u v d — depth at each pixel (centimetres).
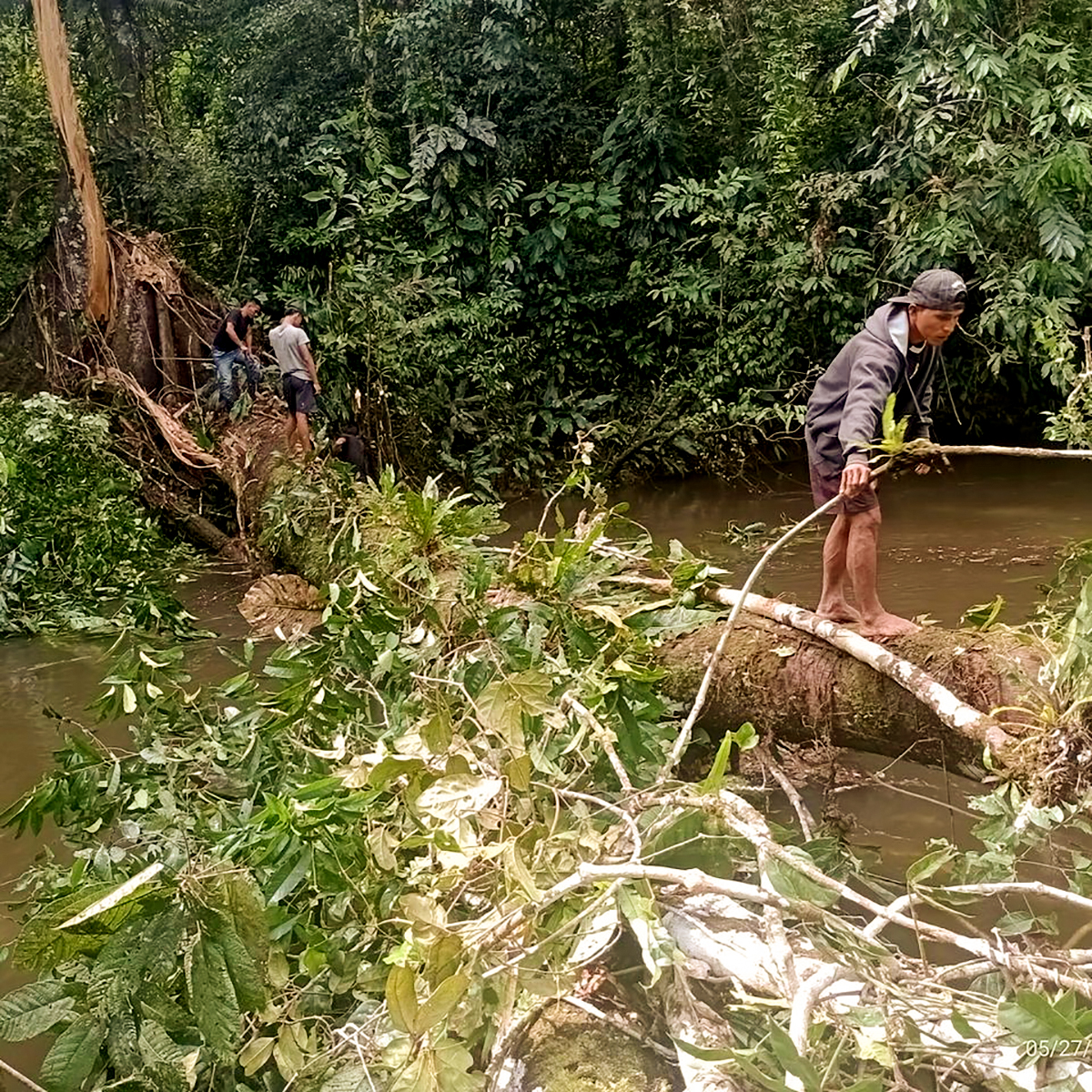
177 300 1162
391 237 1225
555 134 1366
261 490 880
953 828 407
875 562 379
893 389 366
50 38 1011
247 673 412
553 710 279
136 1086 233
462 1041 236
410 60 1341
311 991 272
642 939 237
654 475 1201
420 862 269
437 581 383
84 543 790
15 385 1084
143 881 221
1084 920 341
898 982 237
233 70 1521
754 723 404
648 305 1320
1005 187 1056
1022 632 374
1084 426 565
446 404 1125
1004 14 1097
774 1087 195
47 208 1284
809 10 1256
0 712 577
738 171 1239
